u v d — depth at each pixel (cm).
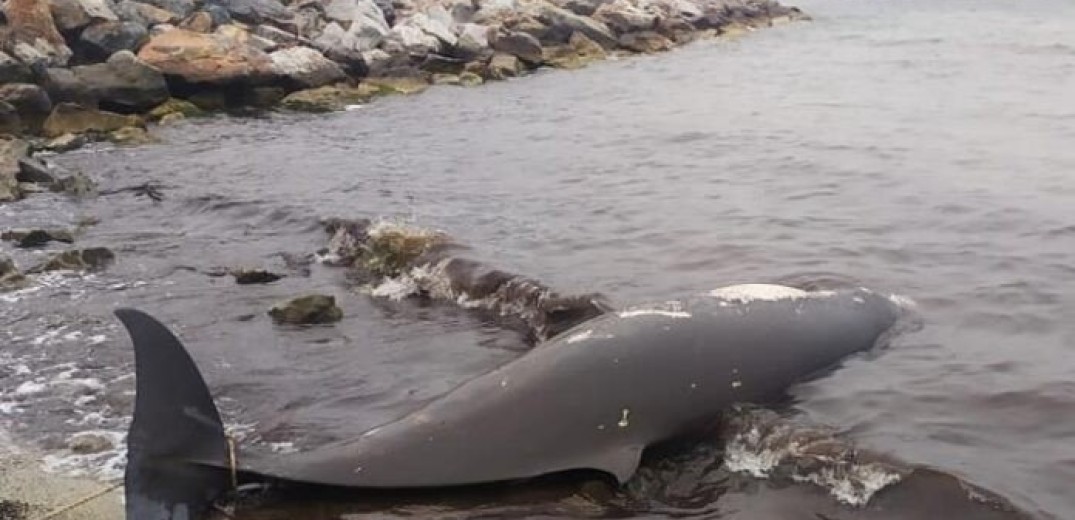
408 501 672
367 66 2964
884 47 3794
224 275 1170
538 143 1958
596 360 721
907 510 639
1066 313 931
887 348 859
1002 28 4428
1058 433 712
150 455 643
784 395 775
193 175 1728
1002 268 1066
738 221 1300
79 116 2175
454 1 3800
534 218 1346
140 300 1088
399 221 1311
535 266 1110
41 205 1540
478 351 923
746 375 766
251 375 891
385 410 811
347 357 925
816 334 824
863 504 650
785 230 1249
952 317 932
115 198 1576
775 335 798
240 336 982
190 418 657
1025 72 2842
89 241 1331
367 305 1062
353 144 2025
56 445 764
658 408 721
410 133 2150
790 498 664
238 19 3122
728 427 736
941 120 2030
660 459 718
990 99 2311
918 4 6322
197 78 2533
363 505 670
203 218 1430
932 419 736
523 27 3622
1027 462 675
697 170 1634
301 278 1153
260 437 773
